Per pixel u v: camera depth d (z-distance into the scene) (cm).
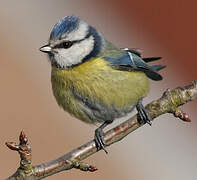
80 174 1266
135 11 1689
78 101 886
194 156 1498
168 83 1574
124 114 916
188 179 1434
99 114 898
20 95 1384
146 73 959
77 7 1770
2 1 1688
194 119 1538
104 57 894
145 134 1516
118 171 1344
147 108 767
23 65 1481
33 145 1273
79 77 870
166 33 1628
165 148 1498
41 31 1661
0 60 1448
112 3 1739
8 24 1608
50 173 701
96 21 1720
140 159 1423
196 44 1599
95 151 751
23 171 682
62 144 1312
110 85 872
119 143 1414
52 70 905
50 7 1753
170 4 1659
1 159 1213
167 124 1550
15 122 1309
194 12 1627
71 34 898
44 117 1351
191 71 1577
